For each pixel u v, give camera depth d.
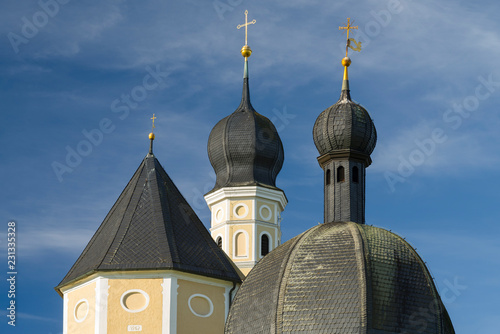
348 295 72.25
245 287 76.56
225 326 75.88
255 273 77.12
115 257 77.06
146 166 83.12
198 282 77.62
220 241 97.44
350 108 82.88
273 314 72.88
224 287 78.56
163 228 78.81
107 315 75.81
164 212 79.94
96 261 77.38
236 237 96.88
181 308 76.31
